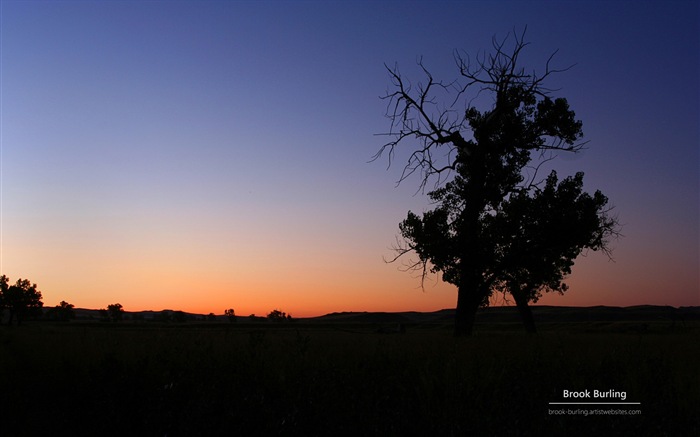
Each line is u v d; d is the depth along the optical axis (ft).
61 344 52.34
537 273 111.65
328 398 26.61
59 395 33.91
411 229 111.45
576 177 110.83
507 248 109.81
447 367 28.84
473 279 108.37
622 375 30.22
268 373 31.63
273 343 48.08
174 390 28.43
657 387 27.55
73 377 36.40
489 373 28.71
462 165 115.55
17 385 36.09
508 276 112.78
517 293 119.03
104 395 28.55
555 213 106.42
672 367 32.63
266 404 25.66
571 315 517.14
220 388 29.22
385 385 29.22
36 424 27.50
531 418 23.91
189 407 25.72
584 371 30.94
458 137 108.99
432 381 27.14
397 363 34.06
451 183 114.93
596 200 109.60
